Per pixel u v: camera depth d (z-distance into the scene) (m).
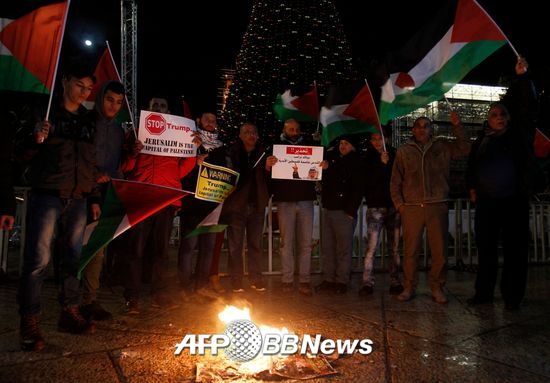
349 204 5.13
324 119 5.50
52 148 3.28
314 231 8.05
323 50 23.39
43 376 2.62
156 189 3.27
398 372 2.73
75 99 3.44
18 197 5.87
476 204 4.81
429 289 5.52
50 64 3.21
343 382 2.58
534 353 3.10
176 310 4.28
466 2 4.62
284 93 6.28
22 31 3.20
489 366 2.85
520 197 4.46
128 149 4.27
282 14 22.94
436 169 4.82
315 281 6.12
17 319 3.85
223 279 6.23
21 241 5.71
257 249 5.24
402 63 5.06
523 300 4.90
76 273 3.51
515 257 4.42
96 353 3.02
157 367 2.77
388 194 5.28
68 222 3.43
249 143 5.07
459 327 3.75
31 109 3.17
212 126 5.07
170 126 4.33
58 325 3.57
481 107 28.38
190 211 4.71
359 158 5.25
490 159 4.66
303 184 5.16
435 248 4.79
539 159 5.48
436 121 27.48
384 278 6.36
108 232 3.16
